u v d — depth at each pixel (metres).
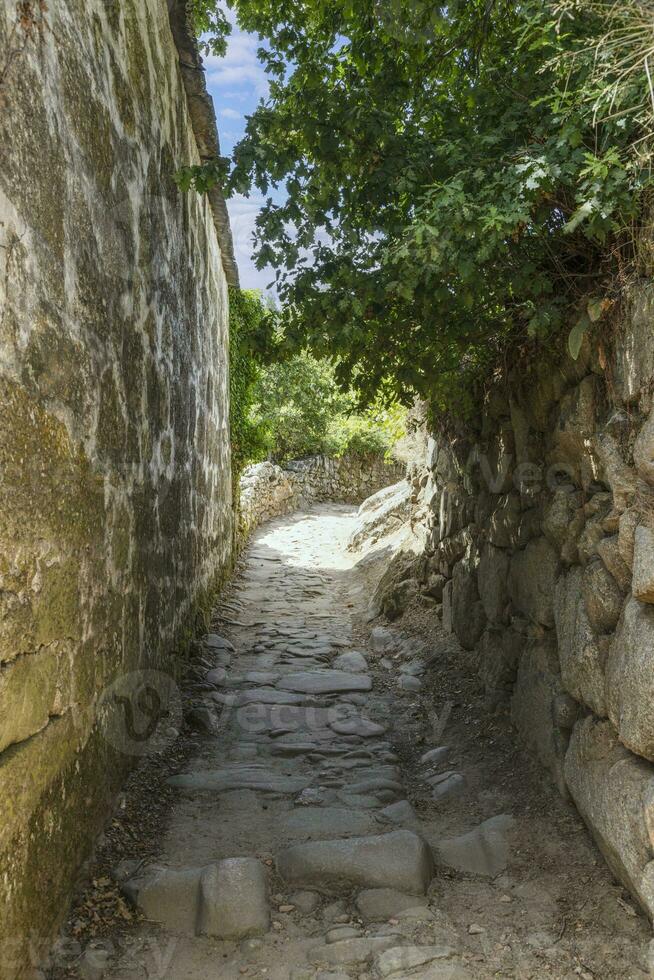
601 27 2.17
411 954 2.27
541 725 3.33
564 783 3.02
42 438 2.13
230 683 5.05
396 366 3.78
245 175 3.31
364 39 3.39
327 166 3.25
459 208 2.43
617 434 2.51
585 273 2.73
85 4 2.68
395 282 2.77
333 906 2.58
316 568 8.80
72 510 2.44
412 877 2.66
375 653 5.68
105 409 2.91
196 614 5.68
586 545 2.80
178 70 4.85
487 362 4.00
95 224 2.77
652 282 2.23
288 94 3.53
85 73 2.65
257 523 11.52
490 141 2.53
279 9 3.63
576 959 2.21
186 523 5.19
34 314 2.07
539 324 2.72
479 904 2.56
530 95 2.68
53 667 2.25
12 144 1.91
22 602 1.97
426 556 6.08
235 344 8.75
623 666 2.36
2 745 1.85
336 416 14.71
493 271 2.85
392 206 3.33
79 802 2.58
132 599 3.44
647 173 2.13
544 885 2.61
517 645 3.84
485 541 4.50
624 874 2.39
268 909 2.54
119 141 3.18
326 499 15.25
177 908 2.54
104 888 2.63
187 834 3.08
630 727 2.28
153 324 3.94
